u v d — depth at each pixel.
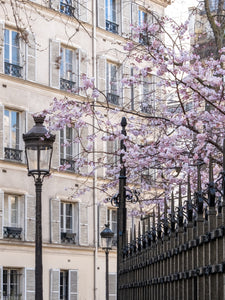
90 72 48.66
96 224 48.38
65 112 24.09
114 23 50.22
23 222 44.00
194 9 24.83
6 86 43.47
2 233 42.56
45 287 45.12
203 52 26.31
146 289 13.54
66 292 46.81
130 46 23.36
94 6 48.75
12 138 44.00
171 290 11.30
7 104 43.47
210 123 19.61
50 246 45.34
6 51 43.75
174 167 20.97
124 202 18.03
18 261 43.56
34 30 45.03
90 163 26.83
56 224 45.81
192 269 10.08
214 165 20.55
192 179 21.11
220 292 8.88
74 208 47.47
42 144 17.05
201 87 20.22
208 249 9.46
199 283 9.71
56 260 45.88
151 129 25.00
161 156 20.92
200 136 18.52
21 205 44.09
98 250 48.44
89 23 48.53
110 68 49.91
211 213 9.41
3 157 43.03
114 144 48.09
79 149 46.84
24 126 44.38
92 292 48.03
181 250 10.70
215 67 20.81
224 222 8.82
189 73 19.48
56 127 24.14
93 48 48.78
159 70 20.61
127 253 16.59
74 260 46.97
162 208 24.34
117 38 50.25
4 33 43.59
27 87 44.59
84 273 47.56
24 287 43.75
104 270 48.91
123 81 22.64
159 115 28.88
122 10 50.59
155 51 21.73
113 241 49.59
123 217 17.88
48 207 45.59
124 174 18.38
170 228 11.80
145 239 14.07
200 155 20.41
